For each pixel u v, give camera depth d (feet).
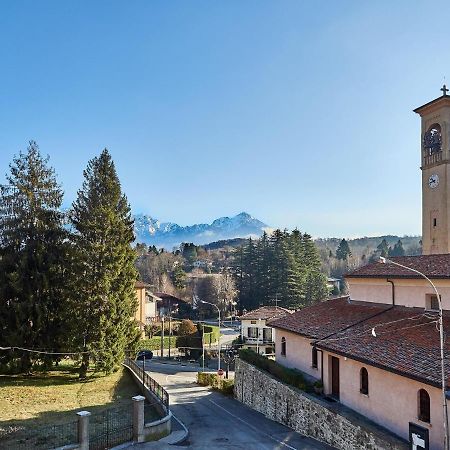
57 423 85.51
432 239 125.80
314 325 101.76
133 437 77.15
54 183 142.10
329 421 76.13
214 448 75.15
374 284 98.32
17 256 132.77
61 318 130.11
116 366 129.80
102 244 129.29
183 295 403.95
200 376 148.66
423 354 65.16
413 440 60.49
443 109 122.11
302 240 352.49
